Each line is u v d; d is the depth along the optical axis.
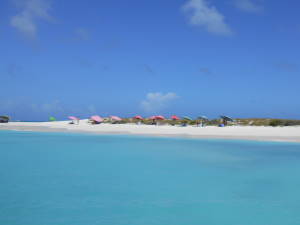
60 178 13.20
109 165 16.56
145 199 10.12
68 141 29.48
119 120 64.50
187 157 19.39
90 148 24.00
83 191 11.09
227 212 8.91
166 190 11.32
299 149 23.08
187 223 8.02
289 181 12.80
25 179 13.01
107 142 28.70
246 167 16.08
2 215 8.52
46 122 66.19
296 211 9.03
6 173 14.23
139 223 7.97
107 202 9.79
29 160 18.19
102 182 12.53
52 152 21.64
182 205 9.55
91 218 8.34
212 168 15.60
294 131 35.12
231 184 12.28
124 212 8.80
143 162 17.34
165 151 22.30
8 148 23.95
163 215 8.63
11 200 9.92
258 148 23.92
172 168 15.84
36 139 31.64
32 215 8.54
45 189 11.31
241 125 54.28
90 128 45.94
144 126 51.72
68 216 8.45
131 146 25.30
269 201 10.02
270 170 15.16
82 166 16.14
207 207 9.34
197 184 12.23
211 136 32.09
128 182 12.51
